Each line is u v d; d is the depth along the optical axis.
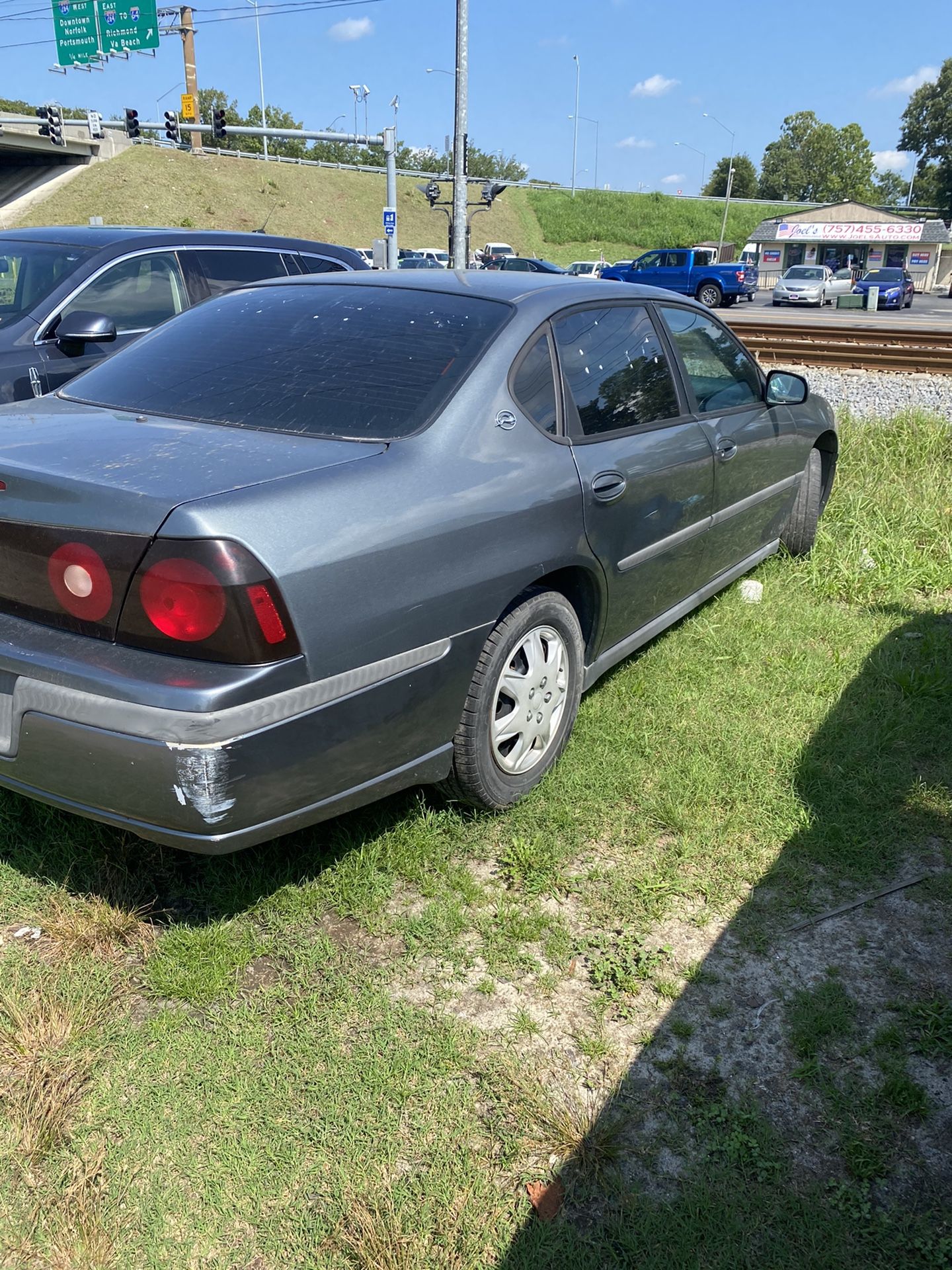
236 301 3.39
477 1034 2.20
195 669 2.04
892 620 4.74
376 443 2.51
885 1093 2.06
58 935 2.46
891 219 57.19
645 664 4.03
